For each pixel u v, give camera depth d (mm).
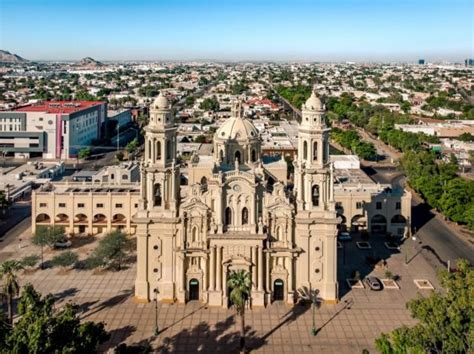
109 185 191000
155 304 125000
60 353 78062
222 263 126625
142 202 128625
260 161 150750
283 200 127312
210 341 111562
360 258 159000
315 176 127812
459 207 186000
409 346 85562
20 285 137375
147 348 95312
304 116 129250
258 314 123750
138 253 129000
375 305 128500
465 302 88000
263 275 128250
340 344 110750
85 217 180125
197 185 132750
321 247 128875
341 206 179750
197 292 130500
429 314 91312
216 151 150500
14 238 175250
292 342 111438
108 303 128500
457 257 160500
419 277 145000
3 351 77188
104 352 106500
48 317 86312
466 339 85875
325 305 128375
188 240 128625
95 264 146375
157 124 127500
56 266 150375
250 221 127000
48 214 179000
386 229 180375
